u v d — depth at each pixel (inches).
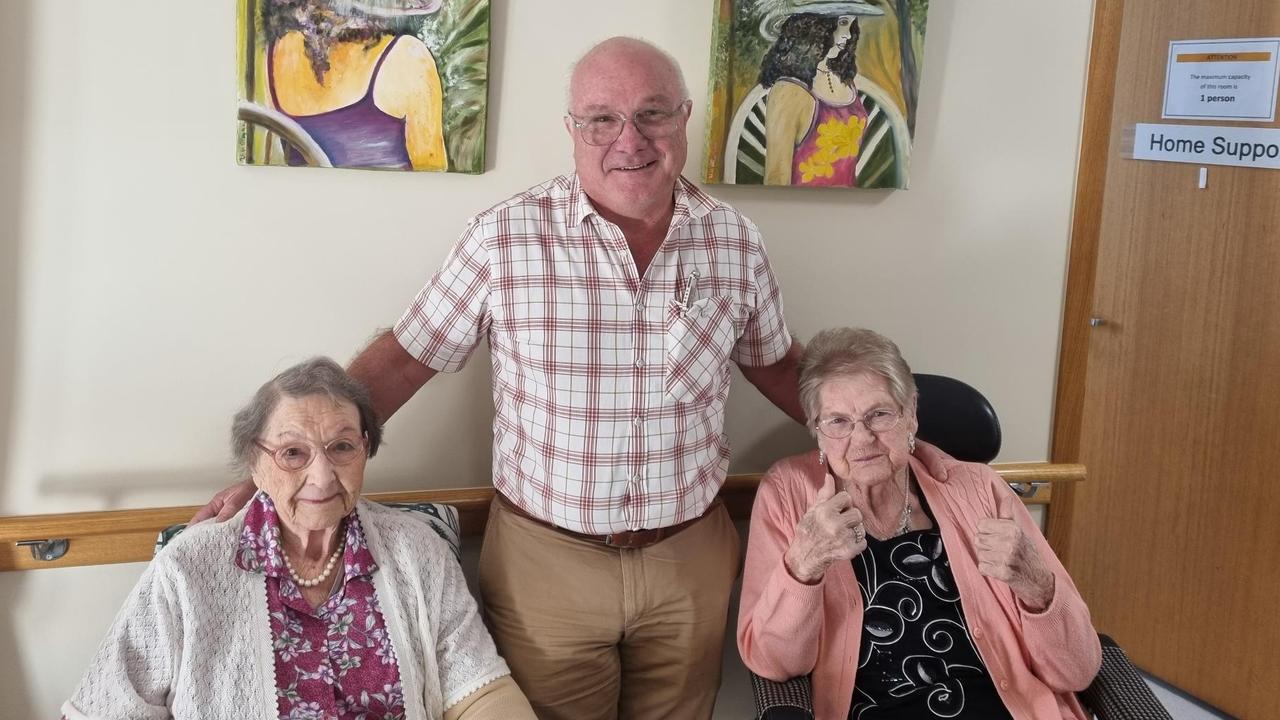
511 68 71.8
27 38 62.2
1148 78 104.3
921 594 65.8
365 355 65.7
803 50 75.4
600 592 65.7
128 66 64.3
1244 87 95.1
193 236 67.6
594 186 63.2
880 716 64.3
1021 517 68.9
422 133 69.6
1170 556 106.4
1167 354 105.1
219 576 56.4
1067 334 89.0
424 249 72.6
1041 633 62.7
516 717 59.5
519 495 66.6
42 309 65.5
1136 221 107.2
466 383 75.1
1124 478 111.0
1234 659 100.7
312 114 67.2
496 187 73.4
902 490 68.0
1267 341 95.2
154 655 55.4
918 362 86.4
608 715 70.3
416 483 75.7
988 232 85.8
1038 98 84.7
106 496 69.0
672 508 65.8
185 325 68.5
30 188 63.9
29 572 67.8
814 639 62.8
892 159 79.5
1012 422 90.2
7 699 69.1
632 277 63.5
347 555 59.1
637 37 74.0
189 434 70.0
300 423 56.4
